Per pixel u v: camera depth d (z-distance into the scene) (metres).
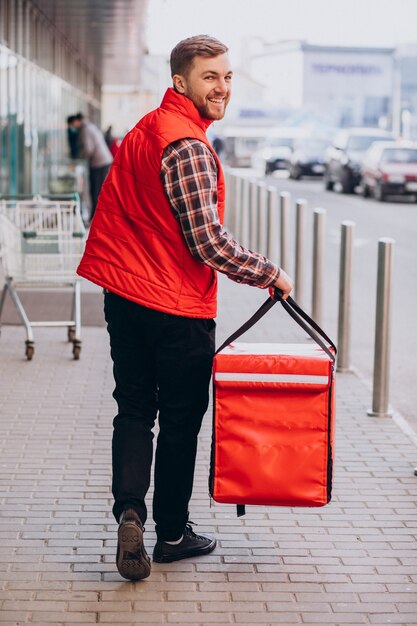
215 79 4.03
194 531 4.78
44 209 8.88
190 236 3.96
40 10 25.27
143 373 4.31
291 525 4.91
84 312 10.84
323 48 59.28
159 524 4.39
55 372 8.09
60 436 6.33
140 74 53.09
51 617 3.90
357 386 7.91
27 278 8.58
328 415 4.12
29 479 5.49
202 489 5.41
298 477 4.14
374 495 5.36
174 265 4.07
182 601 4.06
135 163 4.04
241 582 4.25
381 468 5.83
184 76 4.03
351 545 4.67
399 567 4.43
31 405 7.07
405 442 6.37
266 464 4.14
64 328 10.01
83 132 20.44
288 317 10.75
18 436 6.31
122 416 4.35
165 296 4.07
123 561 4.10
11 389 7.52
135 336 4.23
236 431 4.14
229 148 60.47
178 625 3.86
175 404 4.25
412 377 8.58
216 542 4.64
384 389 6.99
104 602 4.04
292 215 23.45
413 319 11.34
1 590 4.13
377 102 60.16
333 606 4.04
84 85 42.84
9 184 20.09
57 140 29.95
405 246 18.28
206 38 4.04
